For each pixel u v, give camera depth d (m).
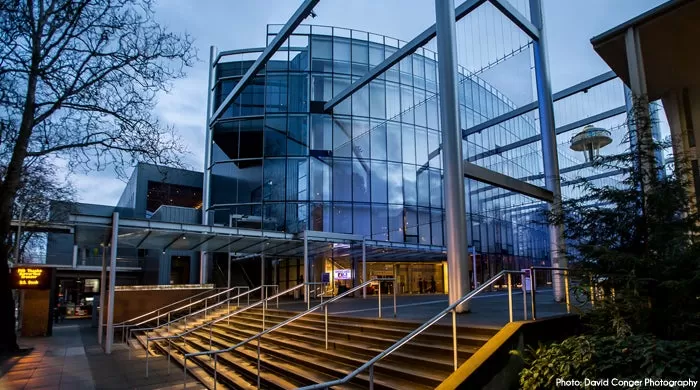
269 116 30.11
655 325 6.51
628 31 11.07
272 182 29.17
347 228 28.25
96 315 25.62
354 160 29.36
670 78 13.55
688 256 6.49
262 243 21.05
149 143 13.72
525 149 25.91
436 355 7.31
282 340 10.88
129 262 44.91
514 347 6.40
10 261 29.45
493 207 31.58
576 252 7.79
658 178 7.54
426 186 31.00
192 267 35.62
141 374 10.70
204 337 14.38
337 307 14.89
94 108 13.20
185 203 45.09
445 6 12.59
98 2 12.59
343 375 7.71
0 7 10.88
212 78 35.00
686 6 10.09
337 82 30.50
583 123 30.80
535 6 17.66
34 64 12.09
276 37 24.56
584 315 7.18
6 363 12.45
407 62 32.38
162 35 13.73
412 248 25.06
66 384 9.66
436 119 32.72
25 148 13.97
